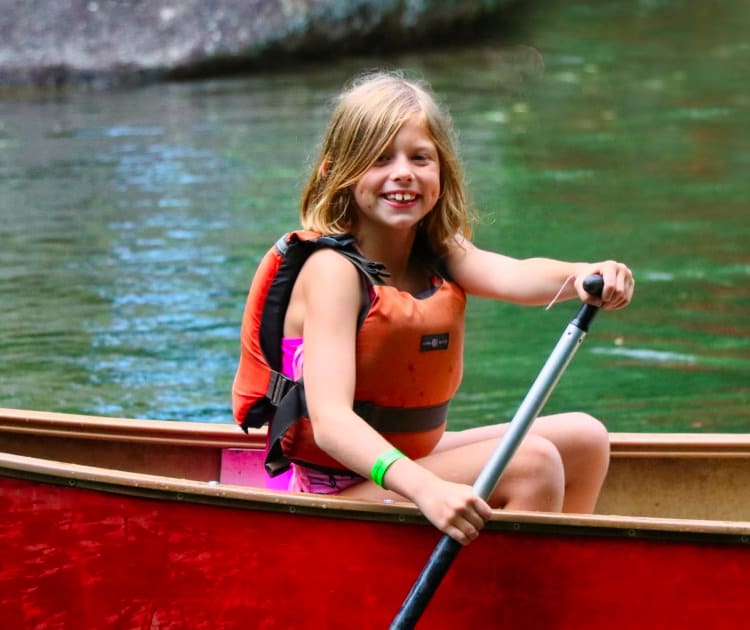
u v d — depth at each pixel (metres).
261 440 7.77
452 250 6.73
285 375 6.42
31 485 6.35
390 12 25.91
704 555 6.05
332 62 25.34
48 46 23.77
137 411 10.53
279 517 6.21
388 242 6.46
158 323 12.45
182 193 16.83
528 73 24.31
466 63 25.17
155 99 22.56
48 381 11.06
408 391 6.35
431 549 6.15
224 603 6.35
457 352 6.51
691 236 15.58
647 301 13.41
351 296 6.16
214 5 24.88
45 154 18.80
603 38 27.16
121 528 6.34
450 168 6.50
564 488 6.55
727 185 17.73
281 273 6.36
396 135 6.25
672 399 10.96
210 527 6.27
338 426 5.90
